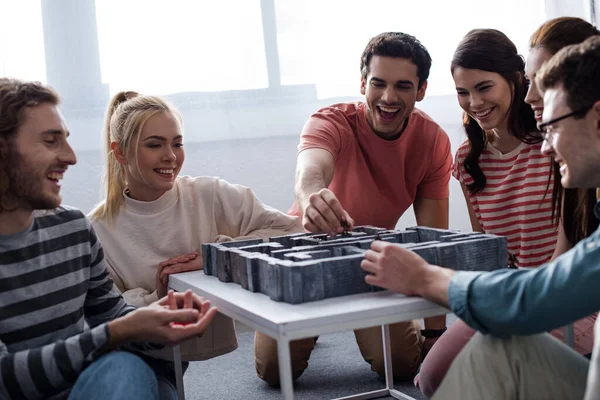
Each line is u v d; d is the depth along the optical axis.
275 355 2.18
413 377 2.23
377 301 1.19
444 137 2.25
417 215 2.36
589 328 1.56
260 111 2.96
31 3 2.71
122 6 2.80
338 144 2.14
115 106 1.88
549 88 1.16
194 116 2.88
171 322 1.25
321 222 1.53
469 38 1.85
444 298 1.14
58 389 1.21
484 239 1.36
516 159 1.88
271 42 2.96
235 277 1.46
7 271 1.29
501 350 1.10
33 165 1.26
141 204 1.79
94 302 1.49
